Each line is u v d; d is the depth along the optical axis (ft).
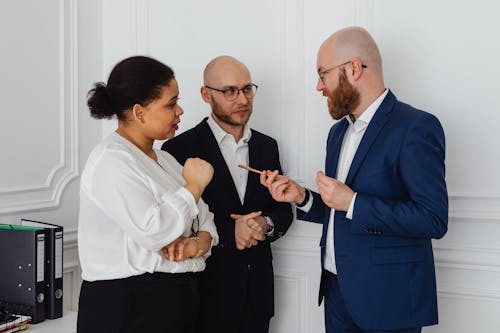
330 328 6.73
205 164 5.23
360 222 5.57
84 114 9.31
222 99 7.13
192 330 5.66
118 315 5.05
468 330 7.51
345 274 5.88
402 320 5.62
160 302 5.18
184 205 4.98
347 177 5.94
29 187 8.20
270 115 8.63
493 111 7.30
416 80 7.68
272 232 7.24
